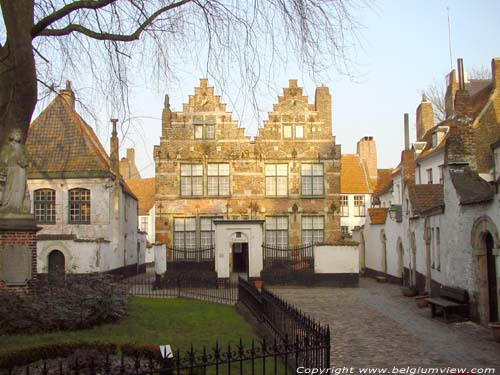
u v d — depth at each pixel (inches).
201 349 472.7
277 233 1421.0
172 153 1418.6
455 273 730.2
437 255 849.5
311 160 1430.9
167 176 1417.3
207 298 962.7
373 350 509.7
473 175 745.0
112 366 364.8
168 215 1408.7
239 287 814.5
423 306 829.2
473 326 635.5
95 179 1253.1
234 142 1427.2
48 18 479.8
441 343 540.1
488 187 706.8
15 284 583.8
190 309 777.6
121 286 690.8
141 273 1777.8
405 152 1168.8
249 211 1418.6
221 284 1218.0
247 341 520.1
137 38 486.0
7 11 459.2
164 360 273.0
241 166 1425.9
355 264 1227.9
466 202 667.4
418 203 1019.3
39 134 1323.8
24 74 477.7
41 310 528.1
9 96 504.7
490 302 631.8
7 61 487.8
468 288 677.3
